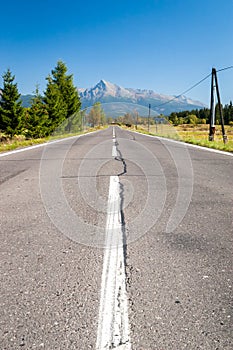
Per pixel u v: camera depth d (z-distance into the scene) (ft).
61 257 7.32
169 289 5.90
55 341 4.47
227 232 9.22
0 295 5.68
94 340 4.49
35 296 5.64
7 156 30.58
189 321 4.94
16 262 7.05
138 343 4.43
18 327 4.79
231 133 164.25
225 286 6.05
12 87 87.30
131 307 5.29
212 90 61.26
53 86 110.11
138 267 6.83
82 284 6.06
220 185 16.52
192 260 7.23
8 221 10.07
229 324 4.87
